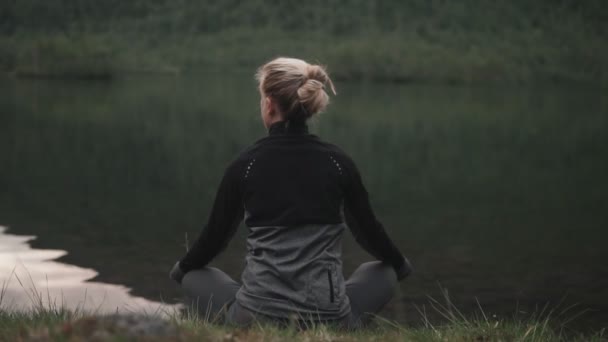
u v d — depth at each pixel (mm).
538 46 141000
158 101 40875
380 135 25516
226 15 148625
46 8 140000
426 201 12047
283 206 2832
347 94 60844
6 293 5660
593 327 5363
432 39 143750
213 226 2973
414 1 155875
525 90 81812
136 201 10836
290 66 2922
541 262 7684
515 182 14633
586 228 9836
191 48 134250
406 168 16750
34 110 30125
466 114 38688
